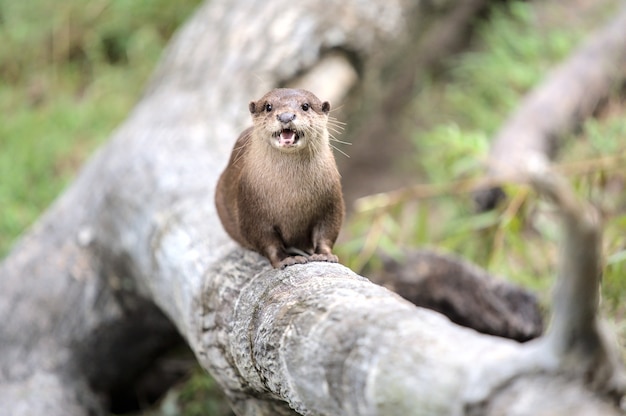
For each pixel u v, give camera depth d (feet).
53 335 34.99
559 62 50.06
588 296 13.80
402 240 42.86
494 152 42.91
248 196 24.43
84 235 35.50
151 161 35.09
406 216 45.60
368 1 45.21
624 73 48.21
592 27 53.57
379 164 50.34
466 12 56.49
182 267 28.50
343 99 43.09
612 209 39.19
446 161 43.21
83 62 59.16
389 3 46.11
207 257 27.40
